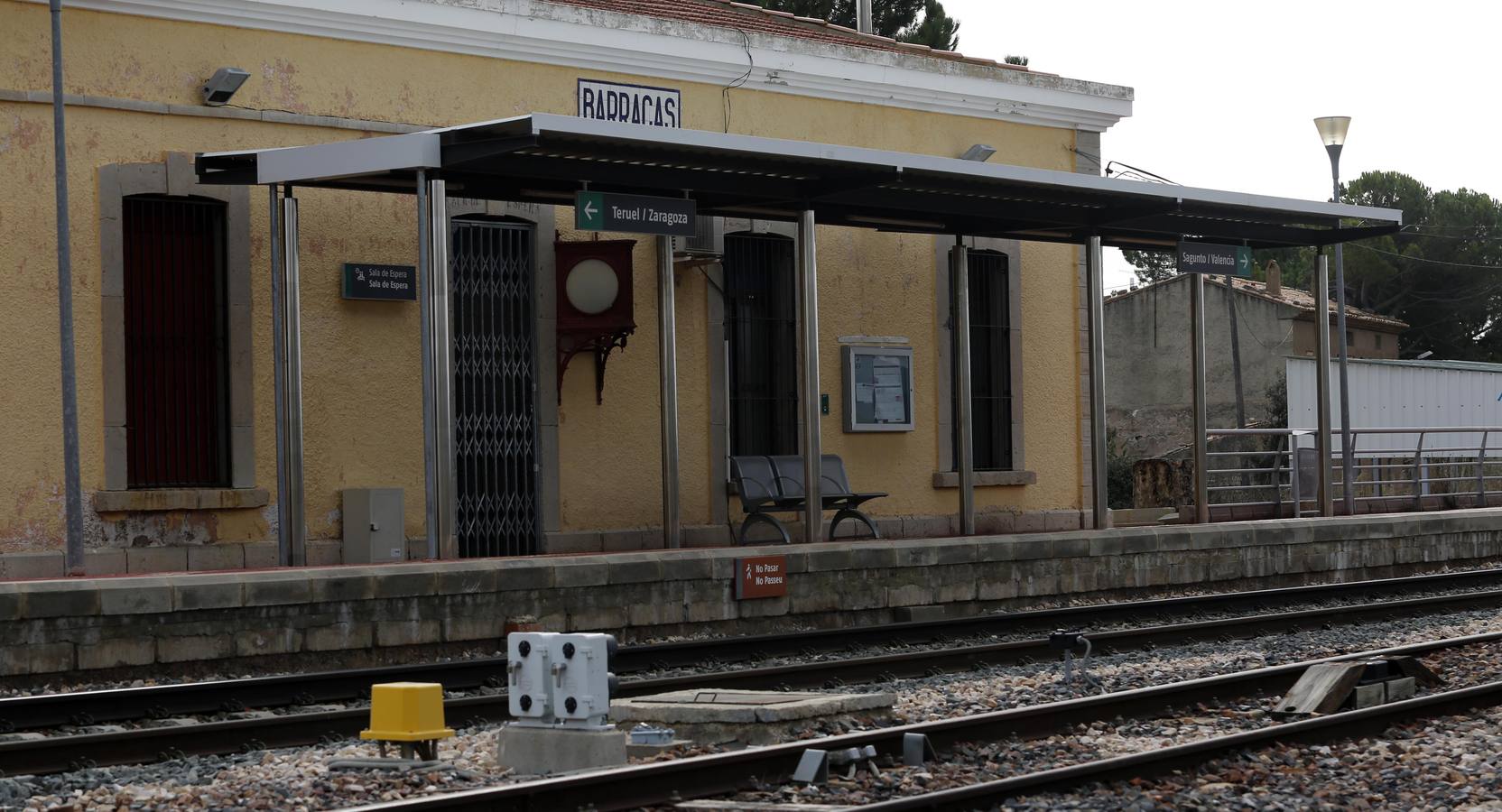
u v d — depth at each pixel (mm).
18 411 14992
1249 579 19156
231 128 16094
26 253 15055
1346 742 8852
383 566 12875
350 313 16797
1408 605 16469
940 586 16078
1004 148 21953
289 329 15336
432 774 7891
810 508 16766
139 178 15500
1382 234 20516
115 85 15477
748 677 11430
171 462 15938
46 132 15188
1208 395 47469
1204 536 18625
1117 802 7242
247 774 8125
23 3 15070
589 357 18391
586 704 8203
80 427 15219
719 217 19234
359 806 7039
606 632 13711
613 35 18328
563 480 18094
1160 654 13578
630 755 8570
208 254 16234
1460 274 67500
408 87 17172
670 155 14859
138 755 8695
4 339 14938
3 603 10805
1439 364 42250
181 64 15836
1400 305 68938
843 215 18547
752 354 20047
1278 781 7781
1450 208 69438
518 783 7590
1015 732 9000
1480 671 11734
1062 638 11578
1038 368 22516
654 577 13969
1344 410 24156
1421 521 21359
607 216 15086
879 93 20672
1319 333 21094
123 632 11328
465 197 16234
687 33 18906
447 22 17188
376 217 16984
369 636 12430
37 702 9695
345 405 16719
